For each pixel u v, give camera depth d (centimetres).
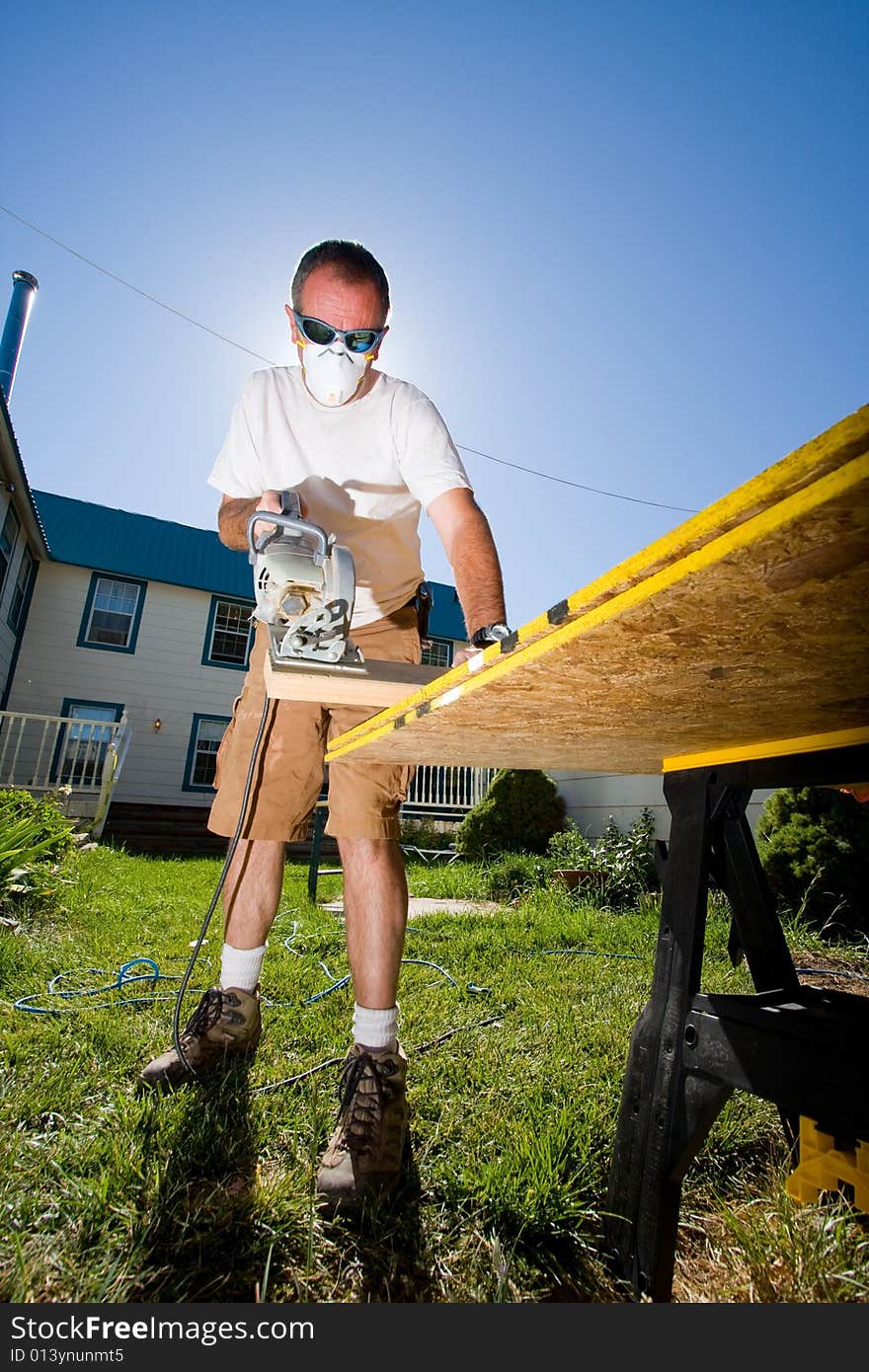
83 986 240
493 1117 150
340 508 175
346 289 157
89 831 913
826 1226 109
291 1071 170
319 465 175
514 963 310
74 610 1358
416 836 1183
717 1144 146
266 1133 138
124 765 1330
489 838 948
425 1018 220
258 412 181
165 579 1420
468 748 135
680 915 112
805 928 400
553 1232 114
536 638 67
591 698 83
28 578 1310
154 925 369
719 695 80
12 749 1259
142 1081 156
